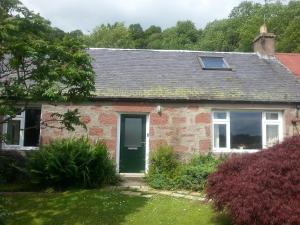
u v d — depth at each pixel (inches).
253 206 288.5
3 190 474.9
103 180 499.2
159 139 569.6
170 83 601.9
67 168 471.2
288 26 1428.4
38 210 393.7
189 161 563.5
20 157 532.4
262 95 585.3
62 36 376.8
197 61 689.6
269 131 591.8
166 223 355.6
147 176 530.3
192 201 423.5
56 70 343.3
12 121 573.9
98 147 507.2
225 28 1824.6
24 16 357.7
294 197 293.9
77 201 418.6
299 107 584.1
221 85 605.3
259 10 1771.7
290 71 671.1
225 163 349.4
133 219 366.6
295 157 316.5
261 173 309.4
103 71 626.8
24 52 333.7
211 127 576.4
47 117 561.0
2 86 360.8
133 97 565.0
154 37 2010.3
